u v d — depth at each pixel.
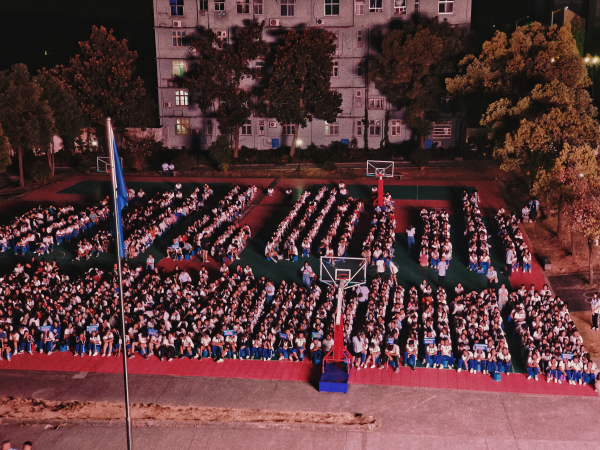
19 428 25.75
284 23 67.44
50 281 36.53
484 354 28.78
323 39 60.53
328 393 27.64
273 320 31.69
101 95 64.00
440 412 26.03
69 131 59.72
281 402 27.02
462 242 44.28
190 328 31.91
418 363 29.98
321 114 62.62
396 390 27.78
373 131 69.31
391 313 32.88
